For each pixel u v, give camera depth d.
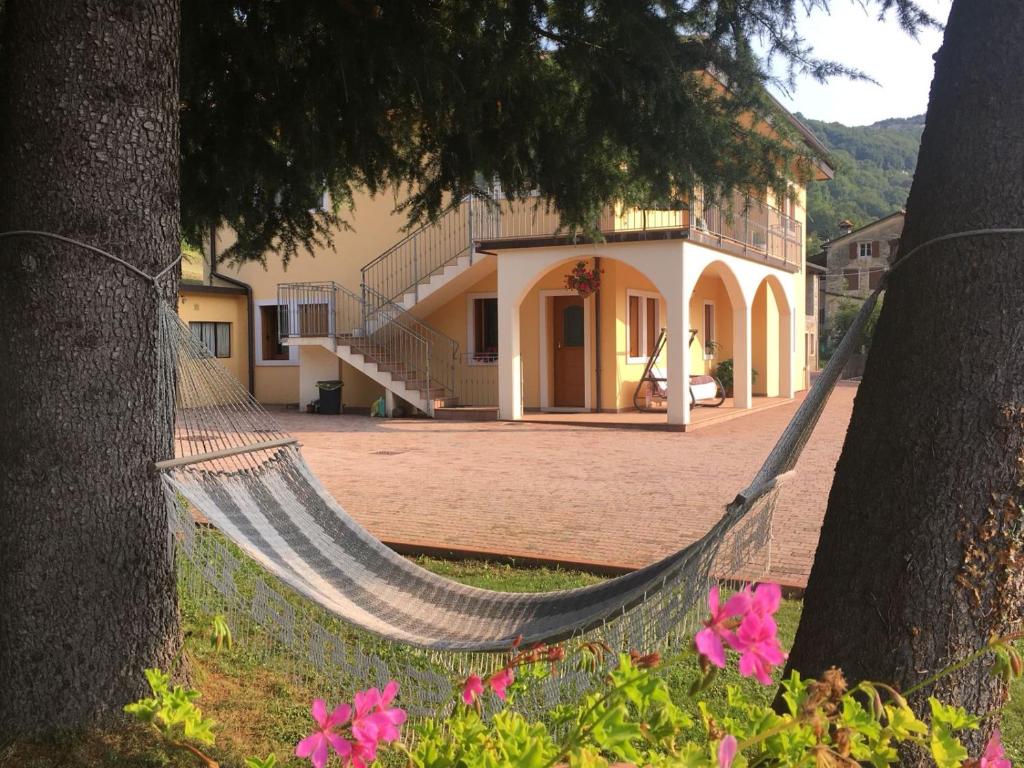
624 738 1.48
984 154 2.76
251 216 6.29
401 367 18.66
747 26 4.56
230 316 21.25
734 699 1.89
